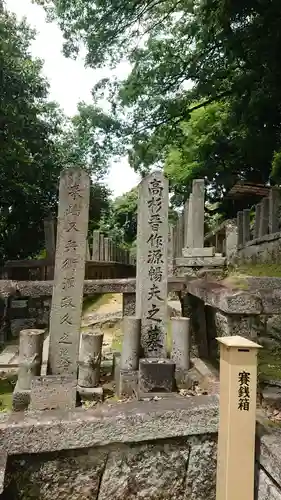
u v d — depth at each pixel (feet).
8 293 16.98
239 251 37.99
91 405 13.66
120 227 87.51
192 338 19.10
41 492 9.25
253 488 8.66
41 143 40.09
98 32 43.52
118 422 9.57
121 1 40.60
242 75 40.91
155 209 16.56
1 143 33.68
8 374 17.92
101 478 9.59
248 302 11.06
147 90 51.26
